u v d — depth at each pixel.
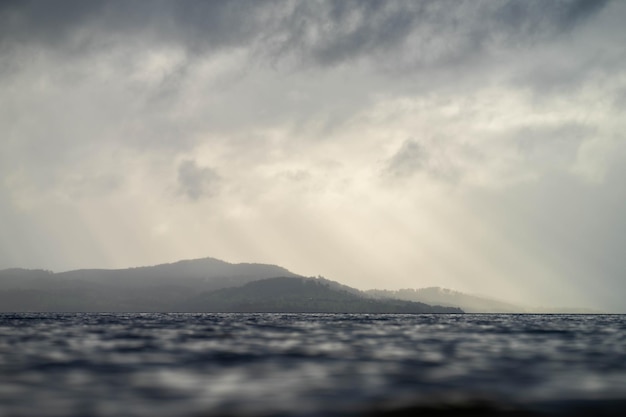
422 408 26.41
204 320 191.88
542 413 25.55
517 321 197.38
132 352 52.38
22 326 118.12
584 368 40.81
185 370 38.72
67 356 48.12
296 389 30.97
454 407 26.67
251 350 55.31
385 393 29.89
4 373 36.62
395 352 53.56
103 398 28.05
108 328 108.06
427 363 43.62
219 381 33.69
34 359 45.44
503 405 27.20
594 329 116.62
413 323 160.25
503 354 52.00
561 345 65.19
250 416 24.36
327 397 28.70
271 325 133.25
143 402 27.11
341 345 63.03
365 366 41.34
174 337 77.00
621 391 30.78
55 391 29.92
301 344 64.31
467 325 140.88
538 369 40.00
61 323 143.12
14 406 26.03
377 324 147.25
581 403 27.56
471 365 42.34
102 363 42.72
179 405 26.45
